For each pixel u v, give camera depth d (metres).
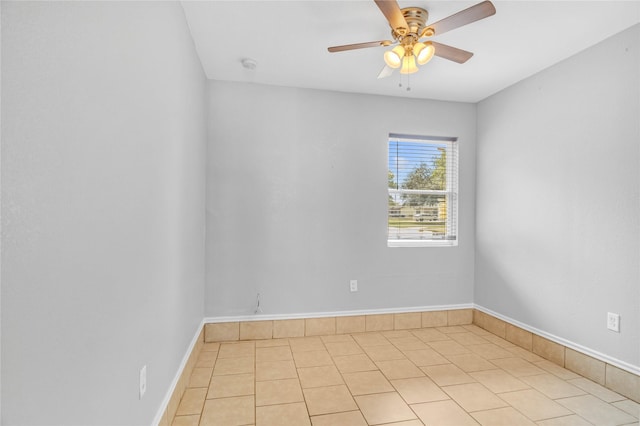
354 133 3.12
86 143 0.84
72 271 0.78
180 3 1.82
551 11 1.86
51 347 0.70
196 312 2.43
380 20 1.99
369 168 3.15
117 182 1.03
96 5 0.88
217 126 2.84
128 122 1.11
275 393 1.98
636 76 1.94
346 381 2.14
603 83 2.14
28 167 0.62
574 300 2.31
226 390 2.01
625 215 1.99
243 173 2.89
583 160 2.26
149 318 1.34
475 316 3.32
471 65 2.54
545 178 2.56
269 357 2.51
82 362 0.83
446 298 3.31
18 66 0.60
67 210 0.76
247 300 2.88
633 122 1.96
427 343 2.83
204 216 2.76
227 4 1.83
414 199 3.33
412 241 3.32
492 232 3.13
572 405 1.88
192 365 2.24
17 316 0.60
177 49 1.77
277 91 2.96
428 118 3.30
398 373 2.26
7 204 0.57
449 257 3.32
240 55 2.43
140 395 1.24
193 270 2.29
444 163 3.37
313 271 3.01
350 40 2.22
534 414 1.79
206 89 2.81
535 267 2.64
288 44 2.27
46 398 0.69
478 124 3.34
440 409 1.83
